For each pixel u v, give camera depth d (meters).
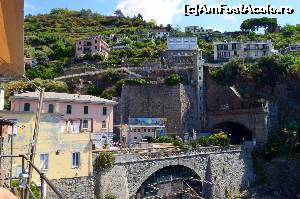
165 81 83.25
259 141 76.50
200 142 64.25
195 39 126.75
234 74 87.00
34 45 141.38
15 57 8.19
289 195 67.38
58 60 124.31
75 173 37.59
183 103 81.19
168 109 80.88
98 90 86.31
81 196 37.56
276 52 126.06
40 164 34.34
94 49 125.69
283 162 69.94
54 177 35.50
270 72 86.62
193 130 76.69
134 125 75.38
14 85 77.50
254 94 85.50
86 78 89.69
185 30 192.50
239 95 84.00
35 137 14.19
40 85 81.00
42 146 34.56
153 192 49.03
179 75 88.12
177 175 53.38
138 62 107.88
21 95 57.81
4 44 7.82
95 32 170.12
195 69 87.19
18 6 7.44
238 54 121.50
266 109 77.75
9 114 32.16
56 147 35.97
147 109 81.75
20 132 32.47
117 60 113.12
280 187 68.50
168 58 119.12
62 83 85.25
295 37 153.12
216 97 86.12
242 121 80.19
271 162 70.88
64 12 198.38
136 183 46.47
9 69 8.52
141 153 47.69
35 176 33.16
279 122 82.88
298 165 68.88
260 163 71.56
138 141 73.75
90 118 65.00
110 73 88.88
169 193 51.25
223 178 61.50
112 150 45.81
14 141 31.83
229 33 176.25
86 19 192.62
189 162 55.38
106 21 192.00
